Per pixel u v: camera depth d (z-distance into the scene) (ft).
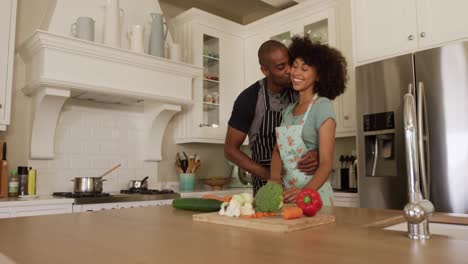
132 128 11.19
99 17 9.82
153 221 3.73
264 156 6.68
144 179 10.75
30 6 9.68
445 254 2.17
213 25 12.28
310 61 5.11
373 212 4.28
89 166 10.23
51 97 8.59
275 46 5.82
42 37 8.09
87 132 10.27
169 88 10.39
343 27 10.50
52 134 9.25
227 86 12.55
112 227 3.37
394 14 8.66
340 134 10.37
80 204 8.22
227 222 3.46
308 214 3.47
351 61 10.24
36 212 7.66
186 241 2.67
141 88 9.76
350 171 10.87
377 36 8.89
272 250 2.33
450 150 7.20
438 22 8.02
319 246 2.44
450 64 7.35
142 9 10.72
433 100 7.48
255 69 12.80
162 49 10.46
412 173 2.69
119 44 9.63
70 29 9.23
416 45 8.27
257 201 3.56
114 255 2.27
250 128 6.88
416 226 2.67
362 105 8.65
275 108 6.53
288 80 5.99
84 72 8.73
